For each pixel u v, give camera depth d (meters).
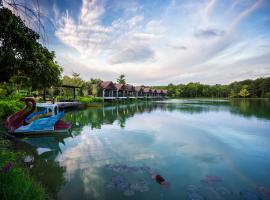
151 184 5.39
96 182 5.49
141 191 5.00
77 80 43.75
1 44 6.54
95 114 21.98
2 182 3.82
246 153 8.24
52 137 10.87
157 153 8.18
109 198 4.66
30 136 10.77
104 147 9.02
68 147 9.02
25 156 7.71
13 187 3.81
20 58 7.85
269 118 18.50
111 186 5.24
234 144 9.64
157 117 19.92
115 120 17.59
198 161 7.27
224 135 11.59
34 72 10.03
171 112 25.08
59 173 6.09
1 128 10.71
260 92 86.81
